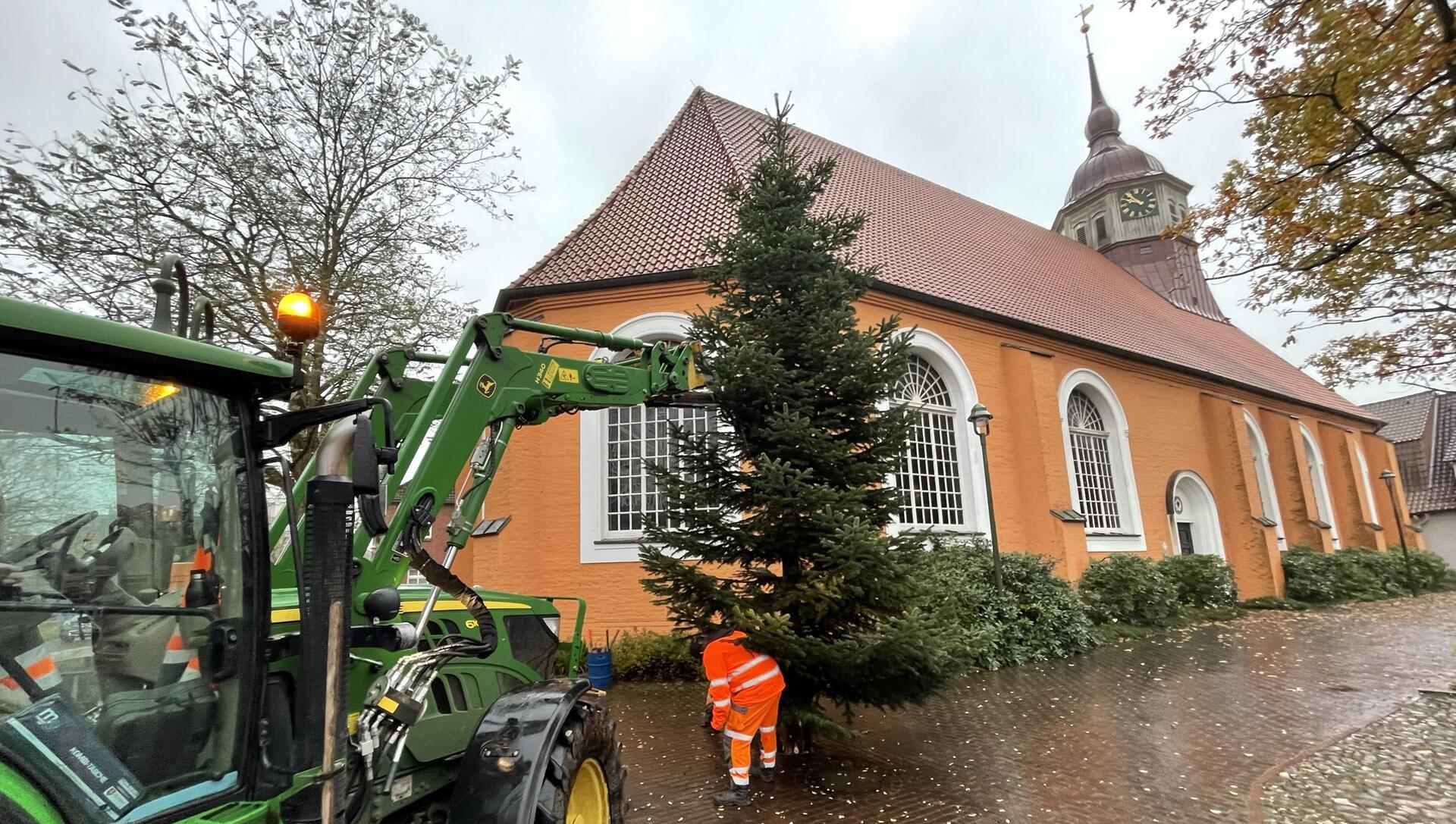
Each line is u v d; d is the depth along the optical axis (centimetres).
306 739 233
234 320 907
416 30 991
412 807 365
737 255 710
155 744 206
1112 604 1511
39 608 187
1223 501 2142
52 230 788
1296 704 873
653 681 1080
